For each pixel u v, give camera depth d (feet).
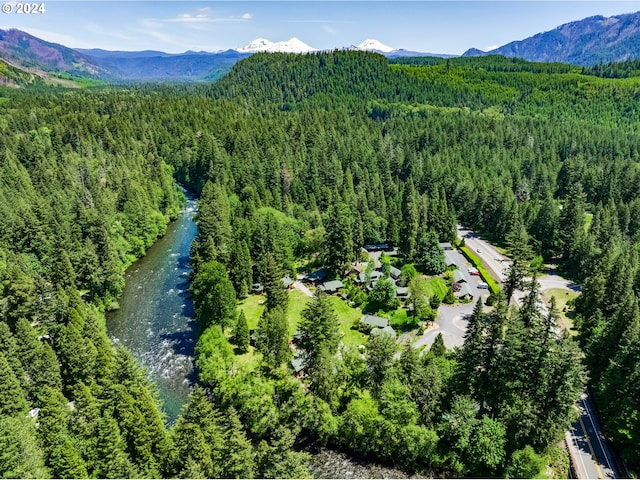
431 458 193.77
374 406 204.95
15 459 149.69
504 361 191.21
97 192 464.24
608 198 522.06
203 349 258.37
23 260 326.03
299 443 214.90
